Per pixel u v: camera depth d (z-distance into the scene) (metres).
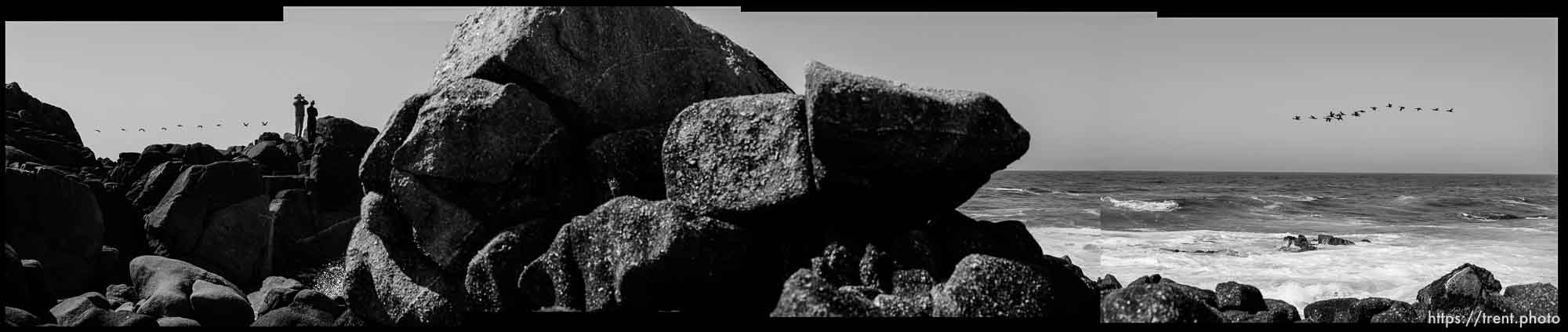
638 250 5.02
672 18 6.55
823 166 4.82
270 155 18.69
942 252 5.16
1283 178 104.62
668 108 6.34
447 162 5.80
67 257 10.84
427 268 6.08
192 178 13.35
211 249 13.20
